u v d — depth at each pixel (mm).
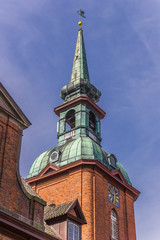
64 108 50938
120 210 43125
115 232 40812
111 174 43375
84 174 41281
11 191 21438
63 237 27250
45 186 43719
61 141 48188
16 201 21547
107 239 38625
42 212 23094
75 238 28281
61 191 41906
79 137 46094
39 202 23047
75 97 50719
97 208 39344
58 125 50188
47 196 42719
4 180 21219
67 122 51281
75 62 57469
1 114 23031
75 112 49406
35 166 46531
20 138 23703
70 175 42094
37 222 22297
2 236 19438
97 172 42000
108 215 40719
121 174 45375
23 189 22359
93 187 40438
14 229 20031
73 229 28516
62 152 45094
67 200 40594
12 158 22453
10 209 20906
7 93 23672
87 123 48531
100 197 40594
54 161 44844
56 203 41344
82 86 52281
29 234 20719
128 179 47438
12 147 22781
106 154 46219
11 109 23938
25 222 20562
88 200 39312
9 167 21969
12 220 19844
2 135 22531
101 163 42312
